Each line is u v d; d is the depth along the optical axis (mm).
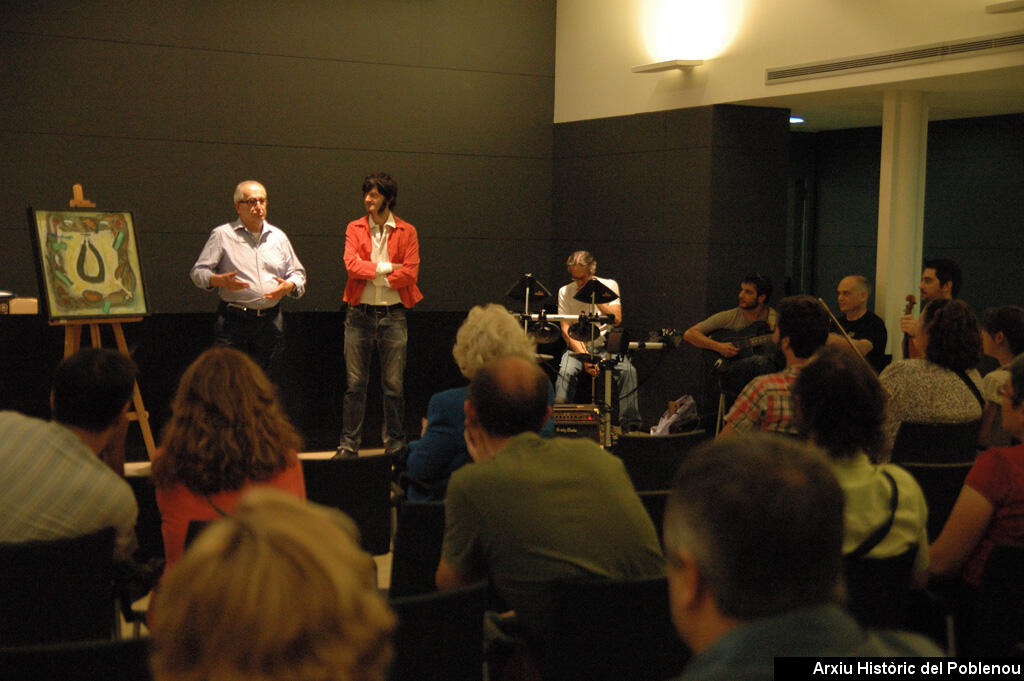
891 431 3744
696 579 947
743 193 7062
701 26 6945
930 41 5582
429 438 3084
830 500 928
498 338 3293
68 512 2367
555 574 2055
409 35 7641
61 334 5793
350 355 6500
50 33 6496
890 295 6430
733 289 7102
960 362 3668
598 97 7801
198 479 2414
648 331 7465
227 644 630
